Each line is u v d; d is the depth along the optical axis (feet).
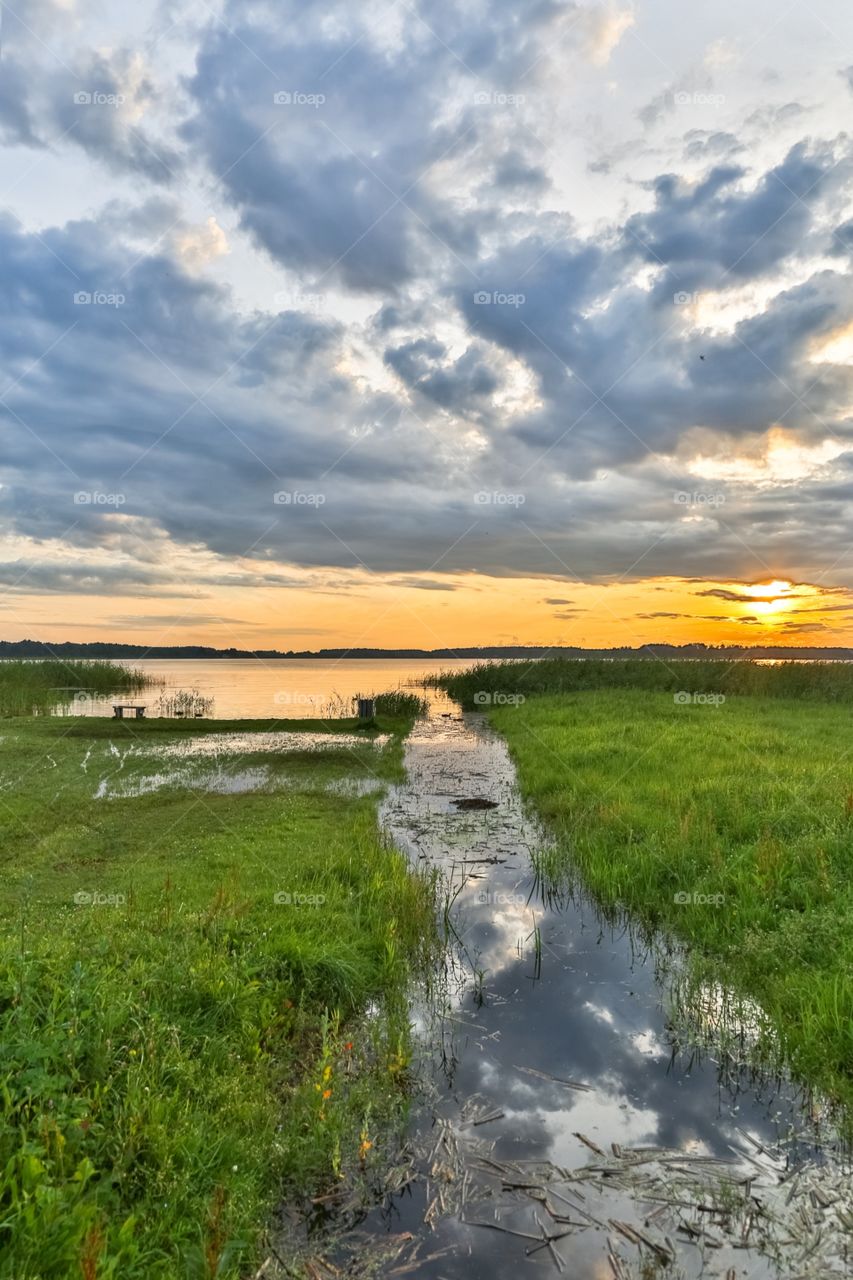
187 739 76.43
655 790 44.16
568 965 24.90
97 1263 9.90
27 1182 11.53
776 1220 13.30
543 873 34.30
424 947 26.23
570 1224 13.26
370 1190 14.19
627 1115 16.58
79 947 21.04
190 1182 13.30
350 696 143.43
